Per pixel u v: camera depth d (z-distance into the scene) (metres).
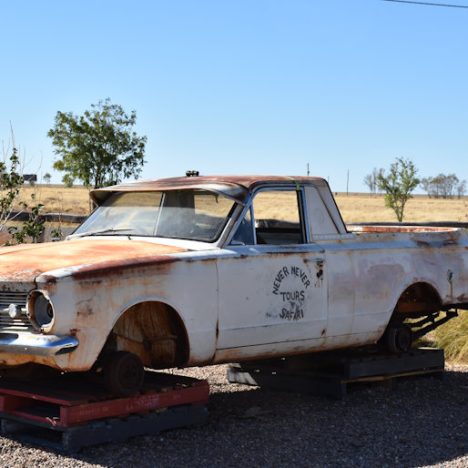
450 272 7.81
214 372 8.44
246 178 6.65
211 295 5.92
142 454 5.36
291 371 7.51
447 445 5.77
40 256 5.66
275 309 6.34
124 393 5.60
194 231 6.32
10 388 5.88
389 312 7.24
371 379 7.45
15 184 11.43
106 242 6.26
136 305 5.76
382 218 53.81
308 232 6.79
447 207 84.94
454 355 9.33
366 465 5.27
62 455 5.30
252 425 6.25
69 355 5.14
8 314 5.34
